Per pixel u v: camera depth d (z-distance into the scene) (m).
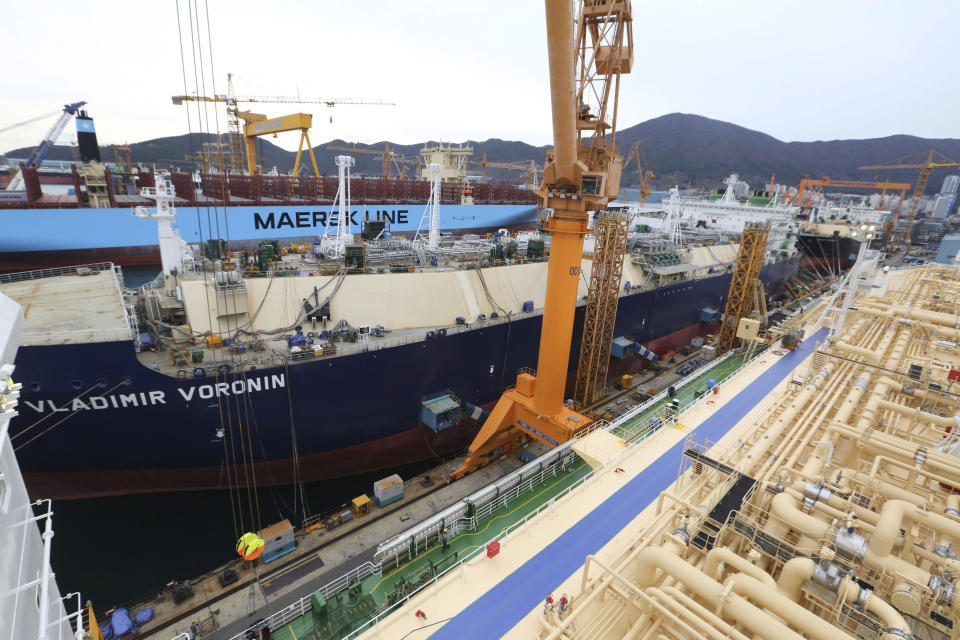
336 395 25.84
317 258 34.38
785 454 14.52
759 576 8.52
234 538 23.41
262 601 19.12
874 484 11.70
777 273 71.50
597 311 35.69
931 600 8.48
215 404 22.67
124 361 20.41
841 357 22.06
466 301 33.28
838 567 8.60
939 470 12.49
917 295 34.25
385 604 15.50
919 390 17.86
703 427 19.70
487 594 11.59
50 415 20.20
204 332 24.58
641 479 16.09
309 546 22.31
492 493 19.77
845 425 14.46
